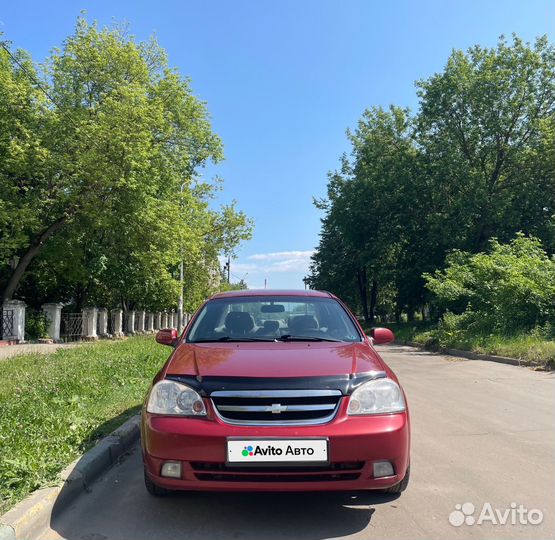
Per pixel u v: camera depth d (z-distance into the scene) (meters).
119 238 23.75
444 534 3.51
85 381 8.48
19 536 3.33
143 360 11.77
